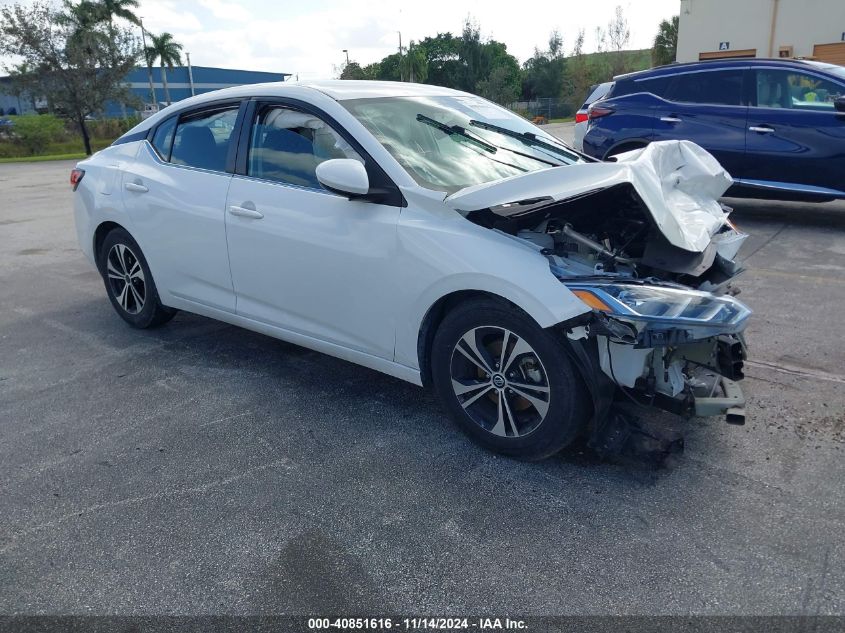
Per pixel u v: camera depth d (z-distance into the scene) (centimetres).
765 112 757
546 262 287
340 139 354
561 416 292
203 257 421
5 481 311
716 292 319
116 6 4259
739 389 311
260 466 319
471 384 320
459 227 309
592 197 315
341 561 254
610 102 873
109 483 308
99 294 610
